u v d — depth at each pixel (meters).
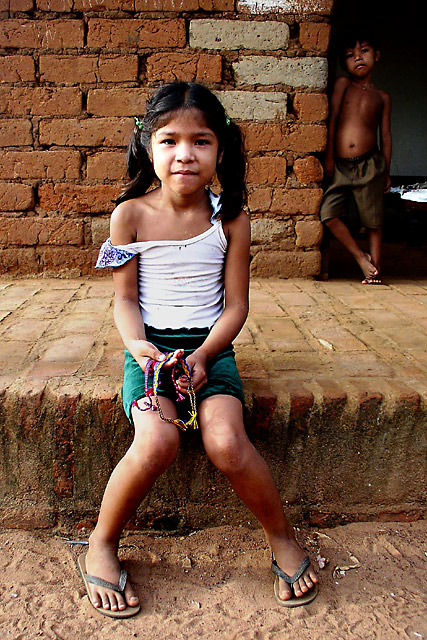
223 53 3.69
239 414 1.89
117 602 1.81
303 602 1.86
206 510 2.25
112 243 2.04
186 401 1.94
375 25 8.19
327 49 3.72
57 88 3.64
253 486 1.83
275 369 2.40
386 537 2.21
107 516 1.88
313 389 2.20
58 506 2.26
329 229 4.06
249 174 3.85
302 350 2.62
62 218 3.80
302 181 3.88
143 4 3.57
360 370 2.40
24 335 2.71
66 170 3.74
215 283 2.11
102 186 3.76
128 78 3.64
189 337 2.04
